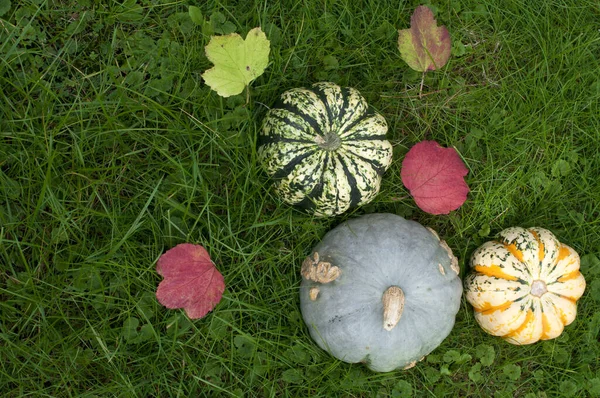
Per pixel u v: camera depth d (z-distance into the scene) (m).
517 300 1.11
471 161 1.20
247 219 1.15
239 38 1.05
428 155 1.13
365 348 1.07
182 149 1.14
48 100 1.11
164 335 1.13
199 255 1.11
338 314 1.07
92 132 1.12
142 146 1.14
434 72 1.20
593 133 1.21
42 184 1.10
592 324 1.19
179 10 1.15
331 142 1.06
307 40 1.17
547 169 1.21
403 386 1.16
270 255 1.15
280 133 1.07
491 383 1.19
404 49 1.14
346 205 1.09
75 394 1.10
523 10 1.21
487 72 1.22
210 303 1.10
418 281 1.07
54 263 1.10
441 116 1.21
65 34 1.12
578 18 1.21
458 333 1.18
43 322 1.09
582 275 1.17
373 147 1.08
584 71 1.21
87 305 1.12
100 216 1.12
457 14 1.21
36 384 1.09
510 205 1.20
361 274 1.07
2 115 1.10
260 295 1.15
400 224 1.11
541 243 1.12
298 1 1.16
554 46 1.21
